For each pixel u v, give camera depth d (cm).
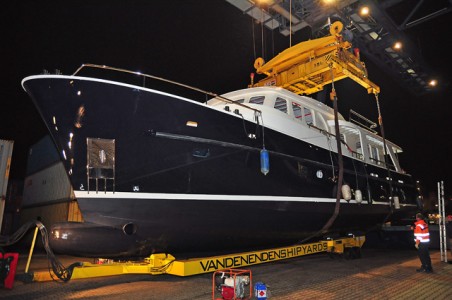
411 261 700
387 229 980
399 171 1038
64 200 994
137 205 421
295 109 713
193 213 457
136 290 436
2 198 744
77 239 402
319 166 641
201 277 527
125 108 422
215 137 481
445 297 399
